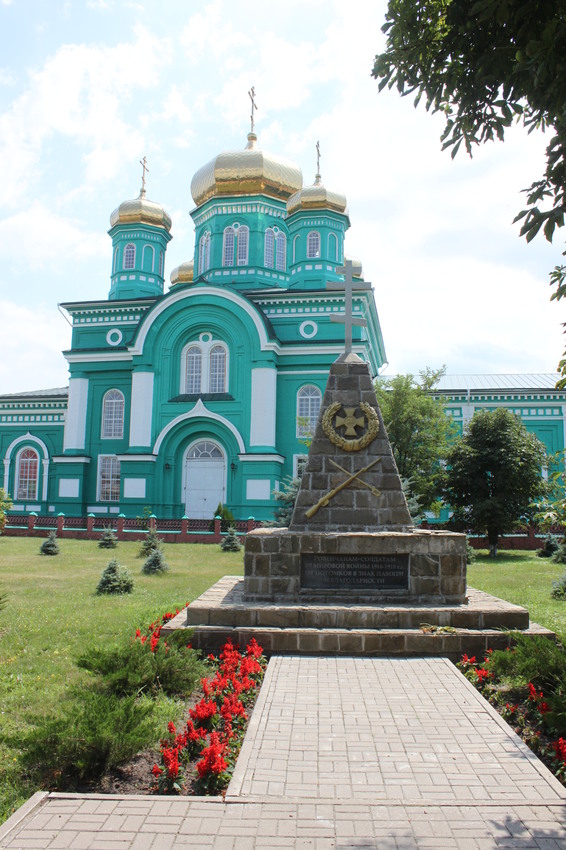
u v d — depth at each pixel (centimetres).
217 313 3544
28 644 952
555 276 671
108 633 1025
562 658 700
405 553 968
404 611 900
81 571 1881
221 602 960
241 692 706
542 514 792
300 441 3391
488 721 635
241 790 499
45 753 525
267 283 3925
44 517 3191
